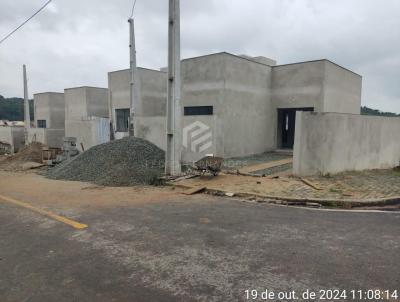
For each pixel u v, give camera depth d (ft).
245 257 14.84
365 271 13.21
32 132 94.63
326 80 58.65
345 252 15.21
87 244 17.02
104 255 15.47
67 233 18.95
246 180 34.06
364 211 23.09
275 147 65.98
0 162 73.36
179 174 38.37
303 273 13.14
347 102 68.85
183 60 59.67
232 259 14.65
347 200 24.97
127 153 45.65
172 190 32.22
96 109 98.58
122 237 17.98
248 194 28.27
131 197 29.12
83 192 32.65
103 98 100.42
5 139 105.81
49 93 117.29
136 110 57.93
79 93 98.43
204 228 19.31
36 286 12.63
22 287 12.58
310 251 15.39
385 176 35.94
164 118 53.98
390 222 20.15
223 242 16.85
